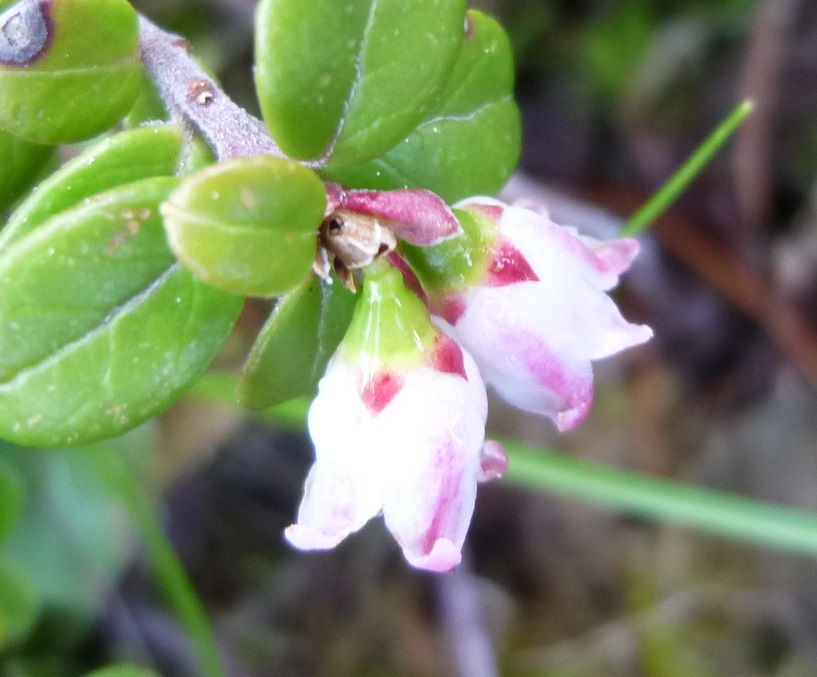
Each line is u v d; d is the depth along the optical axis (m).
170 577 0.05
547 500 0.07
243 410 0.06
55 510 0.06
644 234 0.07
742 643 0.06
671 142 0.07
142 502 0.05
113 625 0.06
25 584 0.05
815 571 0.06
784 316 0.06
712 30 0.07
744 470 0.07
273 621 0.06
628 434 0.07
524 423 0.07
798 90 0.07
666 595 0.06
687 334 0.07
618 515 0.07
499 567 0.06
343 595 0.06
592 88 0.07
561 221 0.06
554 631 0.06
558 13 0.07
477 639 0.06
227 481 0.06
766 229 0.07
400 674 0.06
